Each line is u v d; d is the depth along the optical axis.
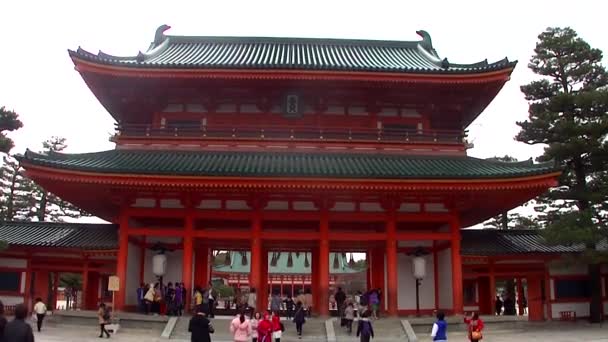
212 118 34.22
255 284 29.47
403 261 33.03
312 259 34.16
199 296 28.81
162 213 30.27
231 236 30.25
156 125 33.84
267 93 33.72
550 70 38.31
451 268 30.67
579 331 31.02
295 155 32.62
